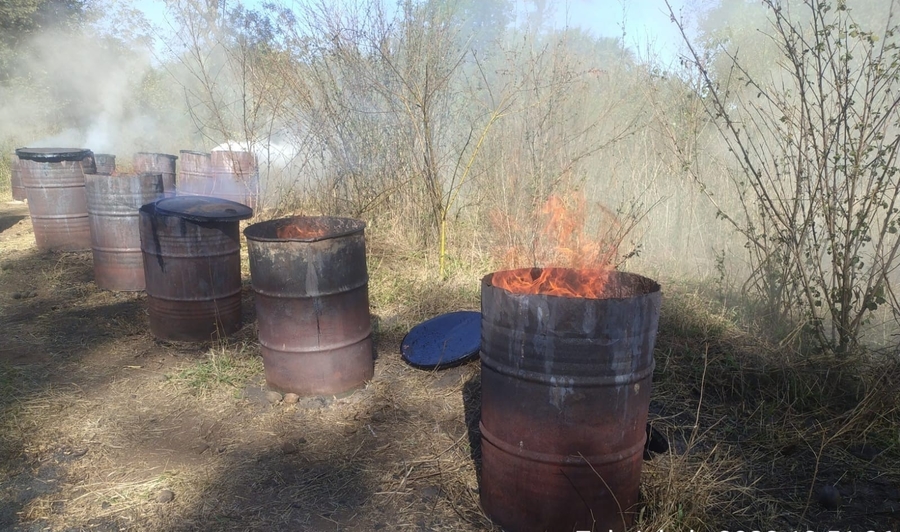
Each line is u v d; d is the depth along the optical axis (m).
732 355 4.06
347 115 7.12
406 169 7.07
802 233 4.14
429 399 3.86
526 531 2.54
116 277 6.16
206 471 3.14
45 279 6.62
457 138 7.03
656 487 2.80
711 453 3.07
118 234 6.05
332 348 3.79
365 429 3.52
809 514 2.76
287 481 3.04
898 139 3.68
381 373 4.24
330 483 3.03
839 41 3.81
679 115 6.43
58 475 3.10
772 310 4.49
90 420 3.64
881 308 4.64
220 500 2.90
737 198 5.87
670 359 4.10
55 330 5.15
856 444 3.29
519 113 6.46
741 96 6.05
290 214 8.30
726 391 3.84
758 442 3.30
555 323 2.31
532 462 2.46
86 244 7.80
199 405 3.84
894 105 3.70
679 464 2.88
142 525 2.73
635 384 2.43
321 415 3.69
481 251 6.50
